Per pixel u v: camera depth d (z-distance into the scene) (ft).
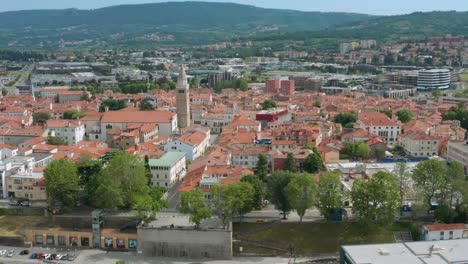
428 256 629.92
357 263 611.47
